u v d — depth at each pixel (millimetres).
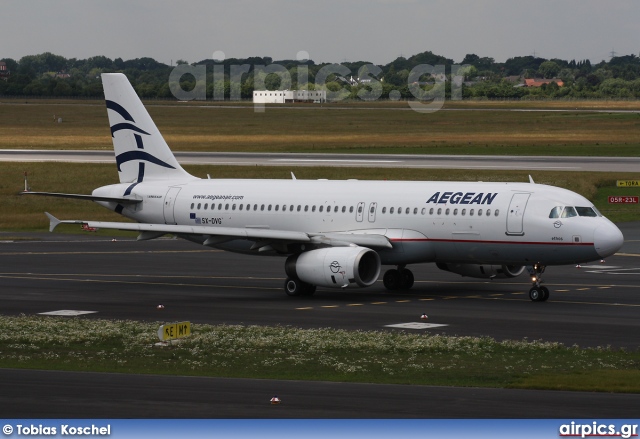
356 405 75500
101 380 85062
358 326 121125
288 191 163125
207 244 151375
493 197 145500
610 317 127188
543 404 76312
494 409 74438
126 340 110125
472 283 162500
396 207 152000
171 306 137875
